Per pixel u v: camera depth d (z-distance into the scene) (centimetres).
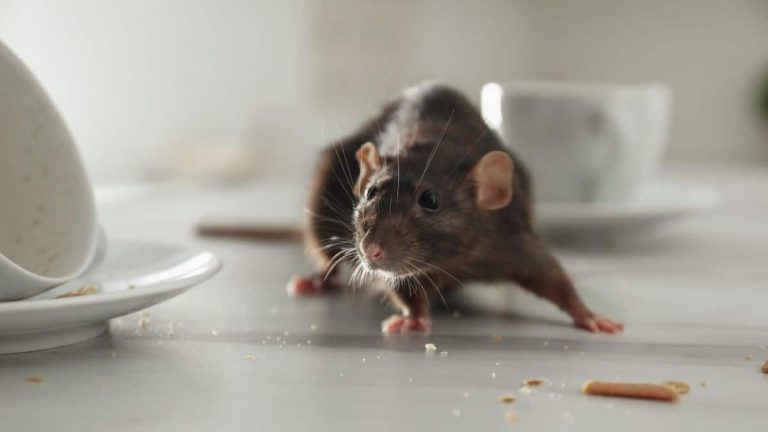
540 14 168
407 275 46
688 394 37
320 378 39
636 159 68
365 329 46
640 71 166
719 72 162
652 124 68
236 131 140
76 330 42
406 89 56
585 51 168
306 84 146
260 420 35
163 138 126
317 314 49
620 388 37
